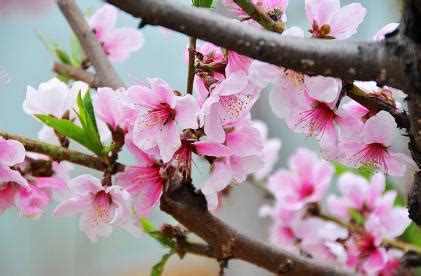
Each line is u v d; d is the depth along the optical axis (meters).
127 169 0.83
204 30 0.73
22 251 2.71
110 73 0.90
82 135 0.82
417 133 0.76
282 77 0.78
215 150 0.81
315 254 0.96
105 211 0.83
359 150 0.81
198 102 0.80
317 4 0.79
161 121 0.80
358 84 0.80
